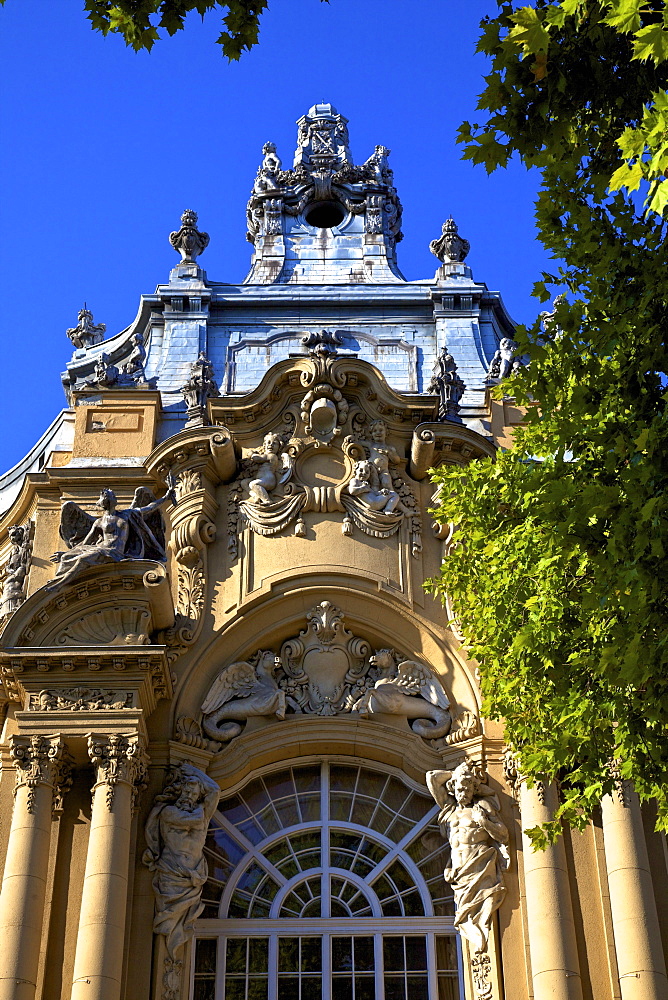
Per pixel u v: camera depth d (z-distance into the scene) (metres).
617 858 20.73
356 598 23.91
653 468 14.34
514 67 14.77
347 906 22.00
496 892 21.20
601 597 15.10
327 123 32.19
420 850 22.48
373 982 21.31
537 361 16.22
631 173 12.49
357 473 24.67
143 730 21.56
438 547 24.53
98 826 20.62
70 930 20.77
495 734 22.66
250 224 31.14
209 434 24.62
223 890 22.03
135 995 20.28
